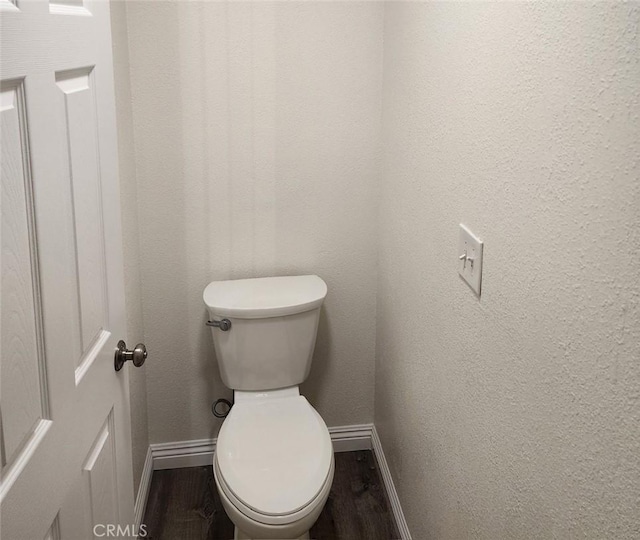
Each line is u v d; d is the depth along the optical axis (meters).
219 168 2.57
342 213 2.68
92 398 1.36
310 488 2.05
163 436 2.83
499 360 1.45
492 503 1.53
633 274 0.95
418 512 2.20
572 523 1.15
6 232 0.98
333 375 2.87
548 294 1.21
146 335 2.71
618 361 0.99
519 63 1.29
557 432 1.20
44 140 1.09
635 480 0.97
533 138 1.24
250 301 2.48
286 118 2.55
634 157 0.94
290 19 2.46
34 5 1.05
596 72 1.02
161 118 2.50
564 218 1.14
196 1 2.41
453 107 1.70
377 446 2.83
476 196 1.55
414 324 2.17
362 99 2.56
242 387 2.58
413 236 2.15
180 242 2.62
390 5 2.38
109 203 1.47
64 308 1.19
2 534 0.97
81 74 1.30
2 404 0.97
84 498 1.32
